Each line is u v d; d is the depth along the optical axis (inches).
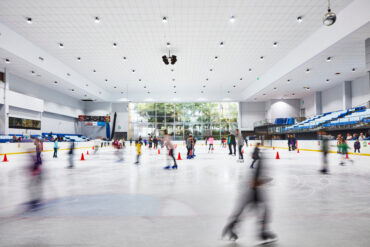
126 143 1477.6
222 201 177.8
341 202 172.2
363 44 550.3
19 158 590.6
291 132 1131.3
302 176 287.4
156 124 1526.8
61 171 346.9
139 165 420.8
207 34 618.2
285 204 167.6
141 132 1524.4
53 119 1171.9
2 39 561.9
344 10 484.4
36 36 631.2
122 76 1044.5
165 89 1322.6
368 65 496.4
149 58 801.6
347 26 478.0
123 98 1409.9
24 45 642.2
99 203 173.6
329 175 294.4
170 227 126.2
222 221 135.1
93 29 588.7
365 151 563.2
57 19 538.3
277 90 1106.7
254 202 110.7
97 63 860.0
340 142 454.9
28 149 765.3
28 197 192.9
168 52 744.3
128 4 481.1
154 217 142.4
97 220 137.6
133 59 812.0
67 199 185.8
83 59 817.5
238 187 227.5
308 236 113.6
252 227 125.5
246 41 665.0
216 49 721.6
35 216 145.6
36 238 113.1
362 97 901.8
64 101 1230.9
